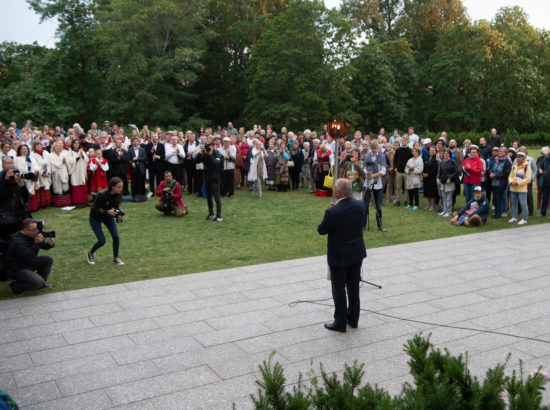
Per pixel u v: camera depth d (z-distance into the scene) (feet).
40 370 16.08
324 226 18.58
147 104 132.67
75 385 15.10
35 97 126.31
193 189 55.57
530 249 31.86
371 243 33.88
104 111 130.72
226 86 157.17
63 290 24.20
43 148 49.44
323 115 130.41
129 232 37.14
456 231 37.58
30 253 23.24
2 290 24.25
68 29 131.13
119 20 127.24
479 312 21.07
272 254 31.12
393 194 51.34
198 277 26.30
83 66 139.54
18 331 19.29
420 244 33.47
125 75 123.95
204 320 20.33
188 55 128.06
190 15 137.69
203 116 163.84
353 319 19.29
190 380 15.35
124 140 56.18
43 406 13.92
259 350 17.47
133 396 14.43
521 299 22.65
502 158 41.11
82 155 46.55
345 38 134.00
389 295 23.36
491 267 27.91
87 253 30.73
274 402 8.92
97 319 20.45
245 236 35.96
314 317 20.59
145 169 49.90
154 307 21.84
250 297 23.13
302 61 131.34
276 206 48.16
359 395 8.98
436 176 45.88
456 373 9.07
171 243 33.86
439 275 26.50
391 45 155.12
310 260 29.60
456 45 150.71
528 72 142.31
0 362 16.70
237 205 48.65
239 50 159.12
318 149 53.93
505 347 17.58
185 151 54.49
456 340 18.21
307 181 63.31
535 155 104.37
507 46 144.15
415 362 9.90
